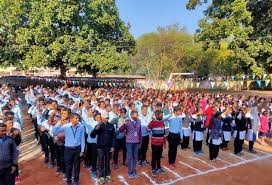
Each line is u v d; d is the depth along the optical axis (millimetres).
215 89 30422
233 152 13883
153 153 10320
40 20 31297
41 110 11391
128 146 10047
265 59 28531
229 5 28141
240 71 29750
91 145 10039
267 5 29625
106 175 9703
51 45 30891
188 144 14023
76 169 8984
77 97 15914
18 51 32969
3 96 14836
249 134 13898
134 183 9703
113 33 35781
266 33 29094
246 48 27984
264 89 29047
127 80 36875
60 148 9734
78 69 34125
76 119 8875
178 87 33188
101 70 32031
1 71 51219
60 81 32156
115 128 10633
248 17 27125
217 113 12305
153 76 42719
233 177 10641
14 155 7676
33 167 10977
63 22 30969
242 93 28172
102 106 11125
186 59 46406
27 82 38062
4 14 33312
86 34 32562
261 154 13719
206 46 29922
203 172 11023
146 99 13047
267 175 10945
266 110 15930
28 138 15055
